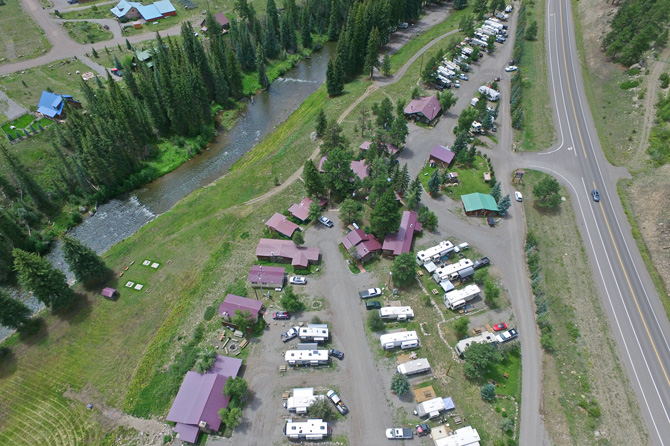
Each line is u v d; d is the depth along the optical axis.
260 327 83.56
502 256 96.75
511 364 77.44
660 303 85.75
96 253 100.56
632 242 97.62
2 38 182.88
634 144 120.62
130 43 184.00
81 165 114.69
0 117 133.50
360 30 167.62
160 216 113.31
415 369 74.75
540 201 106.44
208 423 68.06
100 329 85.94
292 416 70.81
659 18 150.50
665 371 75.50
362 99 157.62
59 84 154.12
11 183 112.62
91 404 74.38
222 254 100.00
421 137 133.88
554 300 87.12
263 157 135.00
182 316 87.06
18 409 74.62
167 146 138.62
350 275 94.06
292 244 98.56
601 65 157.38
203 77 156.25
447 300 86.06
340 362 78.44
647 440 66.94
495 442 66.62
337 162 107.19
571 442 66.88
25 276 81.19
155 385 76.19
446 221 105.69
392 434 67.56
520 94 143.75
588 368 75.94
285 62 193.00
